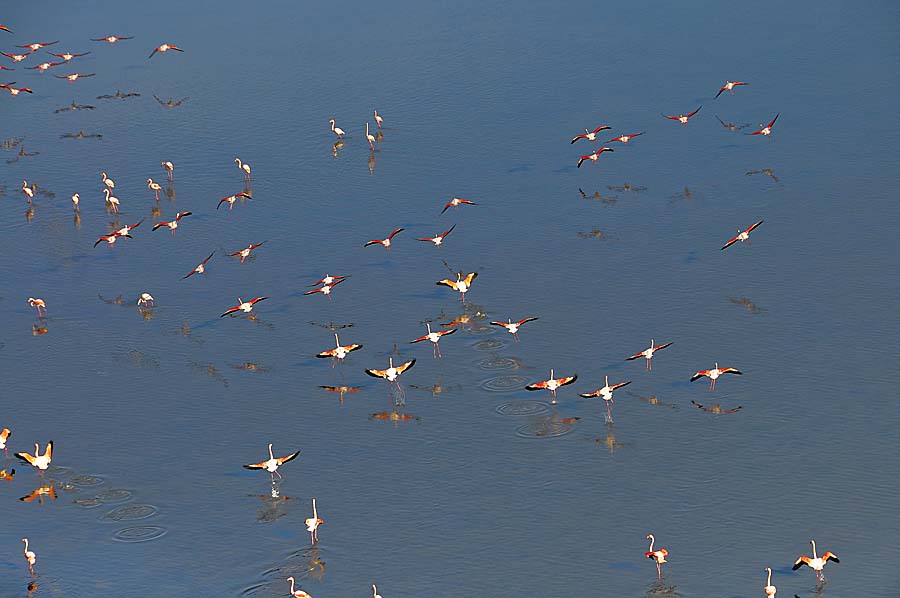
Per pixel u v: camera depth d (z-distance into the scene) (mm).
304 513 84562
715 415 92625
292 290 112688
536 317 106000
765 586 76188
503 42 157875
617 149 133625
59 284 116062
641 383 96875
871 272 109875
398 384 98312
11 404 98562
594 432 91375
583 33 159000
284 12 171000
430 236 119812
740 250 114625
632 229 119125
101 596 77625
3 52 163000
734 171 128250
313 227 122688
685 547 79875
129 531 83438
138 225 125000
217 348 104875
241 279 114938
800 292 107688
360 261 116500
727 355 99812
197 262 118312
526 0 169750
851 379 95938
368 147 136750
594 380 97438
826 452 88062
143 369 102562
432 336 101375
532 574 78125
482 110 143000
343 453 90688
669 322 104500
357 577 78438
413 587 77438
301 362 102188
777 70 147250
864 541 79500
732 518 82250
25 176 135625
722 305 106500
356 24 165375
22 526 84375
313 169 133250
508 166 131750
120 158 138125
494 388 97000
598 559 79188
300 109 145375
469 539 81500
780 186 124875
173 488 87812
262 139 139750
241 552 81062
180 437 93562
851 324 102812
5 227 126250
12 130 145250
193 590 77875
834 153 129875
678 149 133125
